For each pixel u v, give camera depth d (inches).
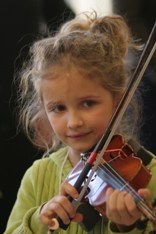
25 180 145.3
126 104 121.9
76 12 262.4
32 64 142.1
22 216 139.1
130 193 108.8
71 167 138.7
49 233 115.3
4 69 246.1
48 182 141.1
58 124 124.6
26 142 254.1
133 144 131.5
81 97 121.9
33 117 150.3
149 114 224.8
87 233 129.0
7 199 260.8
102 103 123.6
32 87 146.7
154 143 223.1
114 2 259.6
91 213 122.8
